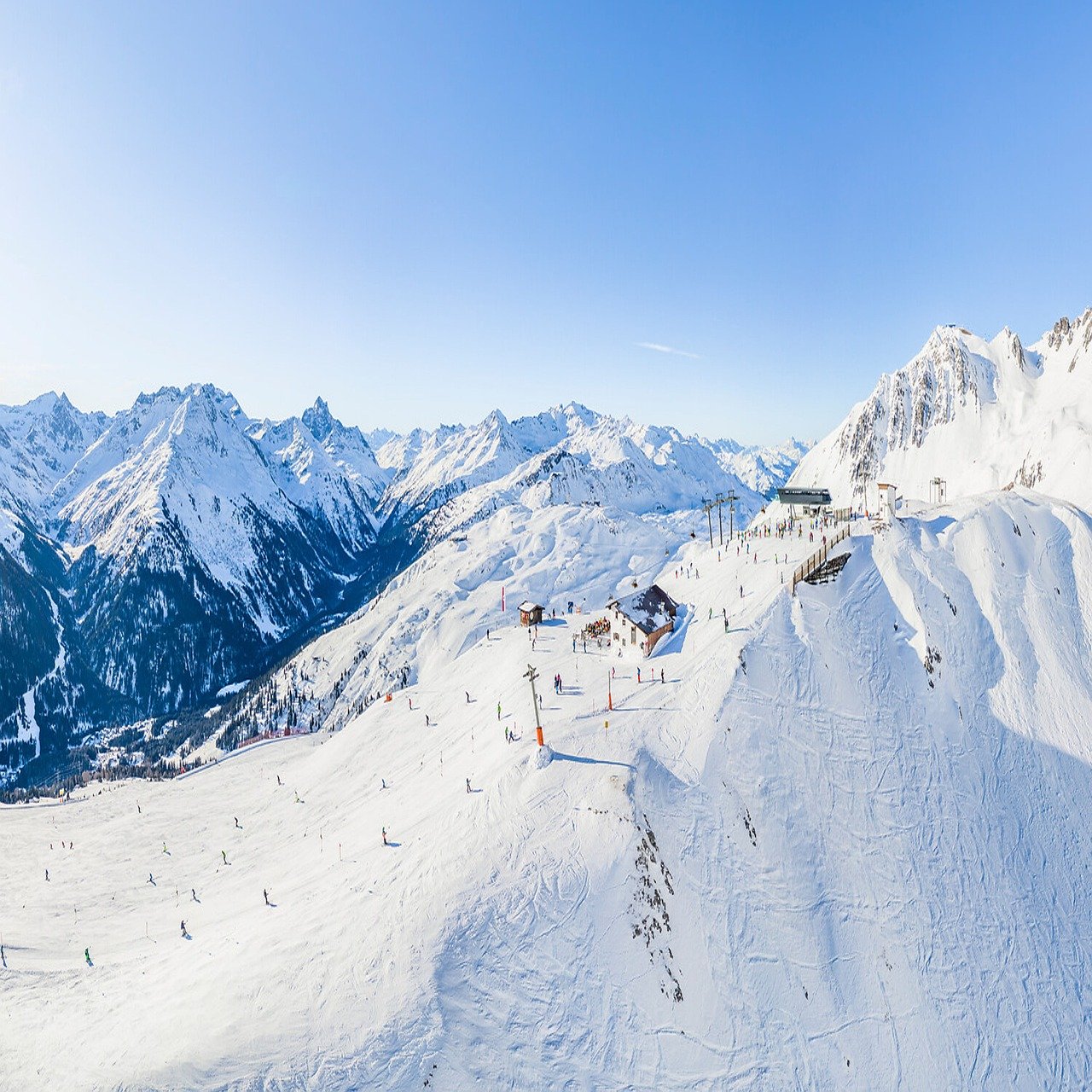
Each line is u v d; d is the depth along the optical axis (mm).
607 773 53094
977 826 62375
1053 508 98250
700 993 41844
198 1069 31312
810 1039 43000
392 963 37750
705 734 60688
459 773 65562
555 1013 37344
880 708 70062
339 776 86875
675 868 48125
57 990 45906
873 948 50500
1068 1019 50844
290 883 57625
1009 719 72250
